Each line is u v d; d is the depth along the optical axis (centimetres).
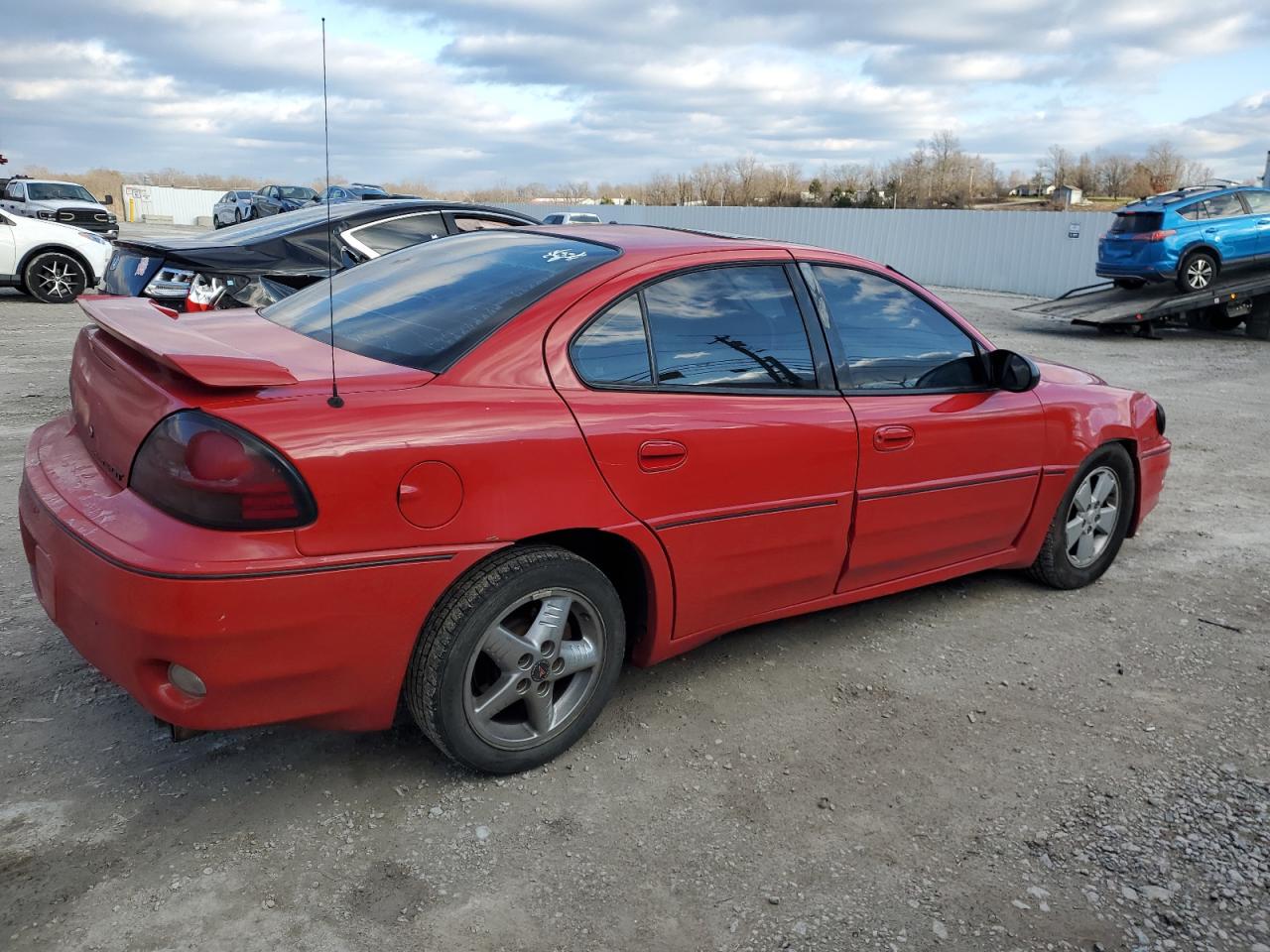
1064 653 401
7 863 241
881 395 366
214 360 237
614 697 345
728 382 324
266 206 3238
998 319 1855
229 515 229
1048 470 429
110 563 230
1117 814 289
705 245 337
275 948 219
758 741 321
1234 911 249
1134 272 1638
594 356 295
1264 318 1630
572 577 286
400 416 252
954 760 316
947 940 235
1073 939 237
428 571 256
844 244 3073
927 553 395
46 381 817
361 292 340
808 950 229
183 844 253
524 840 263
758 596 343
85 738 298
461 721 273
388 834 262
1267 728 346
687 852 262
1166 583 488
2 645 351
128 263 718
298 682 247
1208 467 738
